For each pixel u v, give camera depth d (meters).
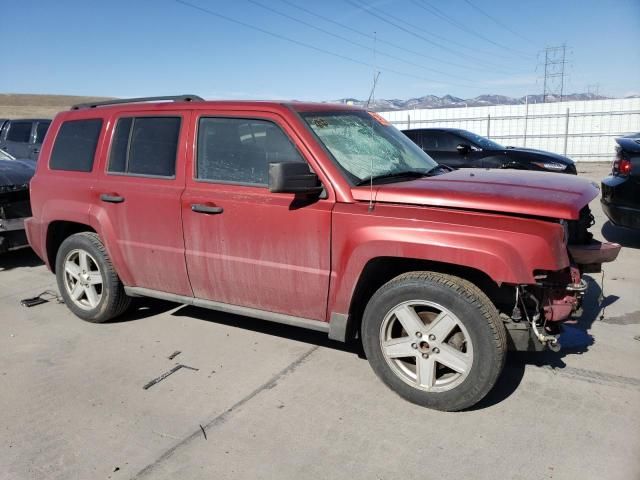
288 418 3.32
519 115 23.83
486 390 3.18
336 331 3.61
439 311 3.33
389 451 2.97
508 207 3.15
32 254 7.84
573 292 3.30
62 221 4.98
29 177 7.00
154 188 4.26
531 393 3.51
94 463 2.96
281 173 3.30
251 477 2.80
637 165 6.73
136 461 2.97
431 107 25.58
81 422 3.35
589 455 2.87
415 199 3.34
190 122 4.17
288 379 3.81
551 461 2.83
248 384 3.76
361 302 3.73
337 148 3.75
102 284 4.79
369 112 4.55
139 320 5.04
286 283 3.75
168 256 4.27
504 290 3.41
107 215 4.55
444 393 3.29
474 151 10.84
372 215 3.38
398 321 3.51
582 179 3.85
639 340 4.29
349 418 3.30
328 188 3.57
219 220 3.93
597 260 3.51
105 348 4.44
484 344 3.13
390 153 4.09
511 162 10.52
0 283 6.43
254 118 3.90
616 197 6.93
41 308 5.45
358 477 2.78
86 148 4.78
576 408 3.32
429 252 3.20
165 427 3.28
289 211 3.64
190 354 4.27
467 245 3.11
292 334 4.61
